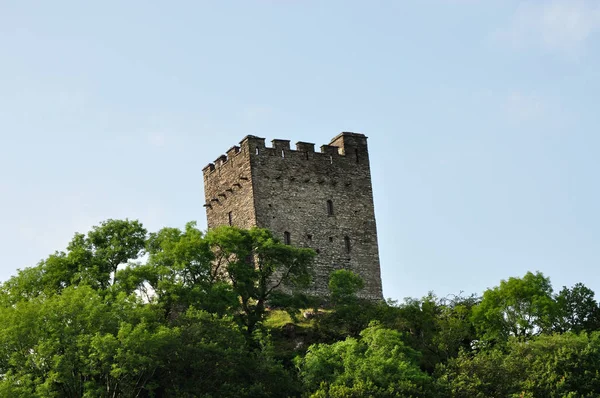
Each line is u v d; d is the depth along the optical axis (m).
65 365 79.69
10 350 81.81
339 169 124.12
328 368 89.88
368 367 87.62
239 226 120.00
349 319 105.50
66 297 85.25
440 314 110.25
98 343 78.81
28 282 95.75
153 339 80.12
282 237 118.25
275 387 85.69
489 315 108.31
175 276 98.12
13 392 76.31
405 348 94.94
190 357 83.56
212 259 101.12
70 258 97.88
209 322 88.69
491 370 90.62
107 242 100.62
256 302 112.44
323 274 118.94
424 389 86.56
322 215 121.31
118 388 82.19
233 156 122.06
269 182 119.38
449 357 99.50
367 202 124.75
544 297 108.81
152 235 103.38
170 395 82.88
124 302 86.31
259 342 93.75
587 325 112.19
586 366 92.81
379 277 122.69
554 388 89.50
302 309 110.94
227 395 81.75
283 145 121.50
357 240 122.62
